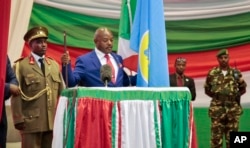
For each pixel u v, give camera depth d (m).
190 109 2.83
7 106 5.70
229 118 7.17
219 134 7.21
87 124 2.59
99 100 2.64
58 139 2.73
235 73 7.27
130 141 2.67
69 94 2.75
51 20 7.98
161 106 2.76
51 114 4.45
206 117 8.16
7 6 2.99
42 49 4.57
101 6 8.13
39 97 4.41
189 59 8.31
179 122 2.77
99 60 3.70
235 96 7.21
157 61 3.17
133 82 3.45
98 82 3.63
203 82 8.22
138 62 3.21
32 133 4.35
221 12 8.32
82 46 8.05
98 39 3.71
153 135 2.70
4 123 3.68
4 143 3.68
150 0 3.25
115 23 8.12
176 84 7.17
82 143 2.56
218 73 7.29
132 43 3.31
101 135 2.62
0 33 2.97
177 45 8.31
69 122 2.62
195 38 8.34
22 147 4.40
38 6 7.92
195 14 8.34
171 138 2.75
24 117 4.34
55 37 7.98
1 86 3.02
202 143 8.13
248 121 8.08
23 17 7.66
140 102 2.71
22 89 4.41
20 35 7.61
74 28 8.06
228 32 8.35
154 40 3.20
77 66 3.70
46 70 4.54
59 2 8.02
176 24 8.30
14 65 4.50
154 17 3.23
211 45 8.34
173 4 8.30
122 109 2.68
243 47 8.30
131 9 3.57
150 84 3.14
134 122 2.69
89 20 8.11
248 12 8.31
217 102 7.23
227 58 7.29
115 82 3.46
